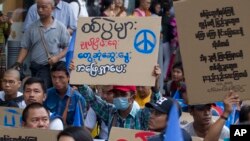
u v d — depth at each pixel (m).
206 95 12.97
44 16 20.09
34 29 20.23
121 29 14.90
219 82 12.94
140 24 14.83
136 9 25.19
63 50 20.22
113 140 13.46
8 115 14.93
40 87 15.53
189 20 13.00
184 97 19.31
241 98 12.91
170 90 21.22
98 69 14.90
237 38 12.90
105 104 15.57
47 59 20.09
